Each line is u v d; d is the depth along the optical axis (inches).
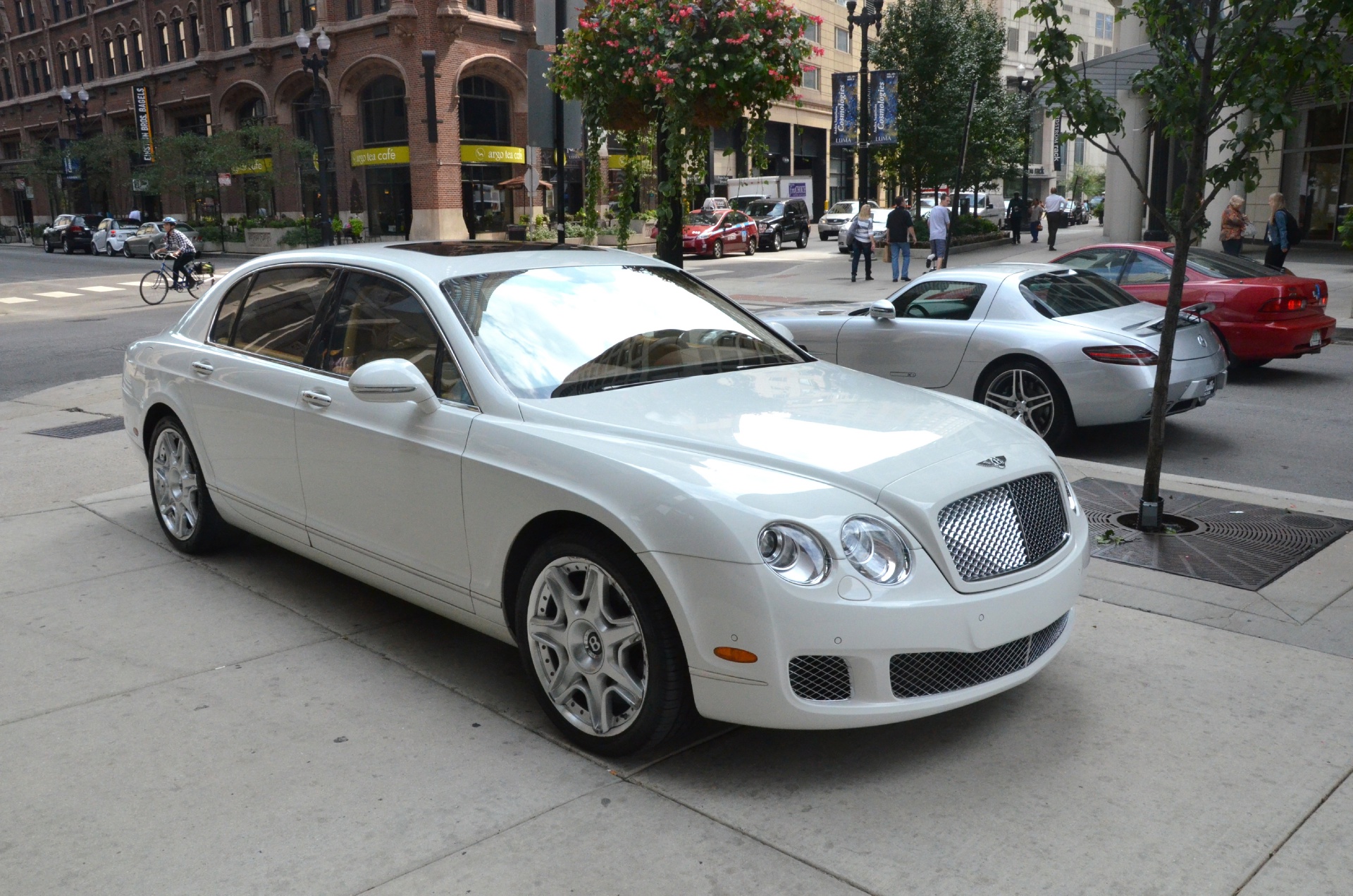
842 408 150.2
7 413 399.9
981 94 1306.6
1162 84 213.8
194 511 212.4
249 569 209.9
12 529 238.2
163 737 141.6
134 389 223.6
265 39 1796.3
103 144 2071.9
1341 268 864.9
